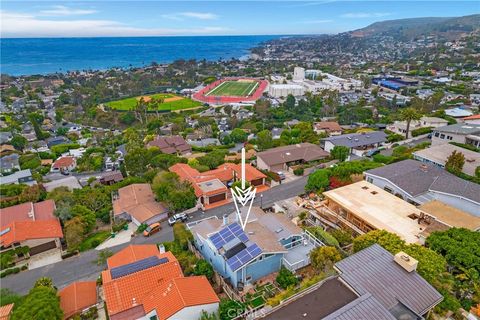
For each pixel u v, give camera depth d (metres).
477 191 47.66
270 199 61.62
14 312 32.53
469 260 31.69
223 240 38.69
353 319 22.44
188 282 33.56
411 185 51.97
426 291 26.27
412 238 39.44
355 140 85.00
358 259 29.27
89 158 99.56
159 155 85.06
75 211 55.81
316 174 59.41
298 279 36.41
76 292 37.69
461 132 74.69
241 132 110.00
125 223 56.78
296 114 149.50
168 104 185.00
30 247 50.03
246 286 36.25
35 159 100.50
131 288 34.28
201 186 63.88
